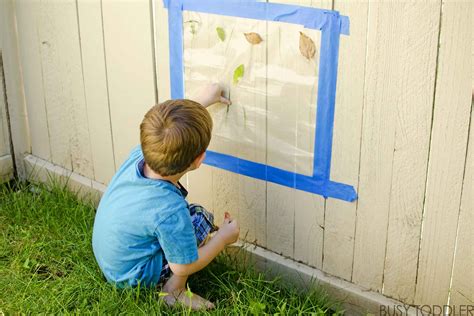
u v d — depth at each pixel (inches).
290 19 79.4
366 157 79.5
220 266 94.0
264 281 90.0
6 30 114.0
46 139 118.8
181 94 94.6
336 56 77.3
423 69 71.4
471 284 76.7
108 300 86.7
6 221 106.3
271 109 85.7
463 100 69.9
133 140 104.1
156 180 84.1
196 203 100.7
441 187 74.8
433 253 78.5
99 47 101.9
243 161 91.6
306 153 84.7
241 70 86.4
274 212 91.7
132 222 84.3
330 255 88.4
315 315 84.0
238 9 83.6
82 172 115.4
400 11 71.0
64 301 89.0
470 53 67.9
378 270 84.4
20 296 89.5
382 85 75.0
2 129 120.0
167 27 91.8
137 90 99.7
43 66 112.3
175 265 84.4
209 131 82.7
